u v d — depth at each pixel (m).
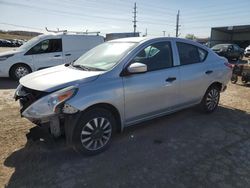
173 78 4.50
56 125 3.43
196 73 4.94
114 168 3.43
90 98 3.43
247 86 9.40
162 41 4.51
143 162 3.59
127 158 3.69
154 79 4.20
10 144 4.02
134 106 4.01
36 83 3.57
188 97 4.93
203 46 5.36
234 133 4.67
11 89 8.03
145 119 4.32
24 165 3.46
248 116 5.62
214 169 3.46
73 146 3.53
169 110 4.66
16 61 9.41
